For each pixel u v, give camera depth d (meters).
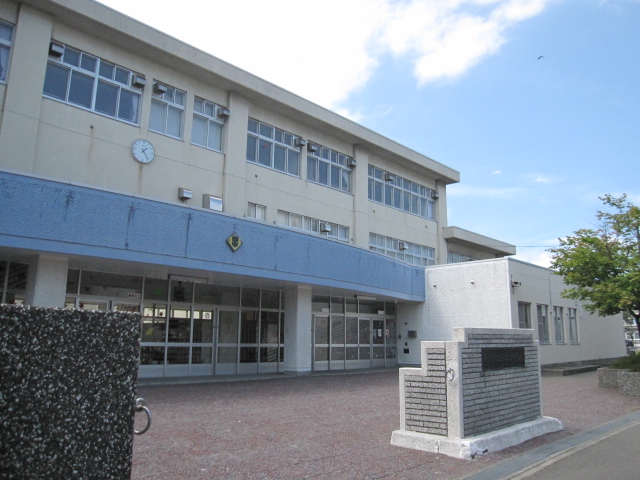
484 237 33.44
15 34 14.73
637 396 14.50
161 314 16.70
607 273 17.58
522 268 23.59
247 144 20.45
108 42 16.77
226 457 6.88
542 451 7.91
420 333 24.86
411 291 23.97
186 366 17.14
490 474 6.56
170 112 18.19
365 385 15.95
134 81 17.02
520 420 8.98
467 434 7.63
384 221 26.81
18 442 2.52
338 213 24.03
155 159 17.34
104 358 2.91
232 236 15.01
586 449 8.12
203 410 10.46
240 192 19.50
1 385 2.48
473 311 23.28
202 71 18.64
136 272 15.46
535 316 24.00
